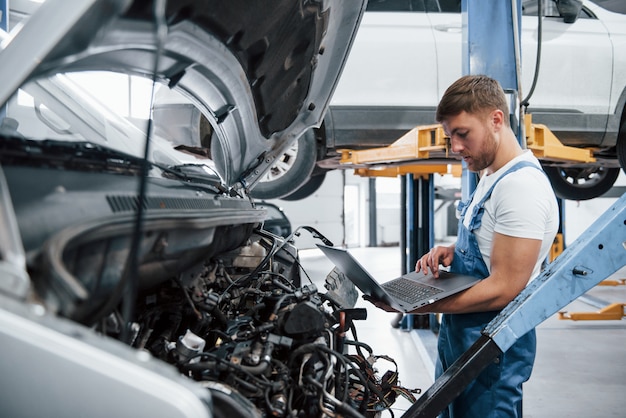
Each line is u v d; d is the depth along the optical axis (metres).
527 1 3.68
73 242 0.65
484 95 1.41
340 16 1.53
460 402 1.50
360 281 1.43
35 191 0.73
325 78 1.82
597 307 5.28
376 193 12.96
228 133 1.80
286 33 1.40
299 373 1.07
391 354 3.71
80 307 0.71
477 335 1.49
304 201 9.85
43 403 0.55
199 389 0.59
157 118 3.47
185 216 0.93
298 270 1.83
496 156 1.48
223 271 1.49
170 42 1.09
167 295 1.18
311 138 3.57
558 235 5.24
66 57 0.75
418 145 3.16
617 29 3.68
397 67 3.51
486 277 1.51
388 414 2.53
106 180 0.90
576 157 3.44
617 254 1.29
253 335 1.13
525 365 1.43
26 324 0.55
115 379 0.55
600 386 3.11
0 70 0.68
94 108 1.91
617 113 3.62
